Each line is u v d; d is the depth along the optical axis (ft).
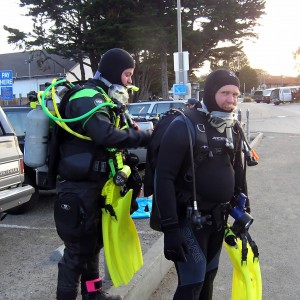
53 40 105.19
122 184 8.53
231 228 8.52
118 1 92.07
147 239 15.66
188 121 7.80
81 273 9.09
